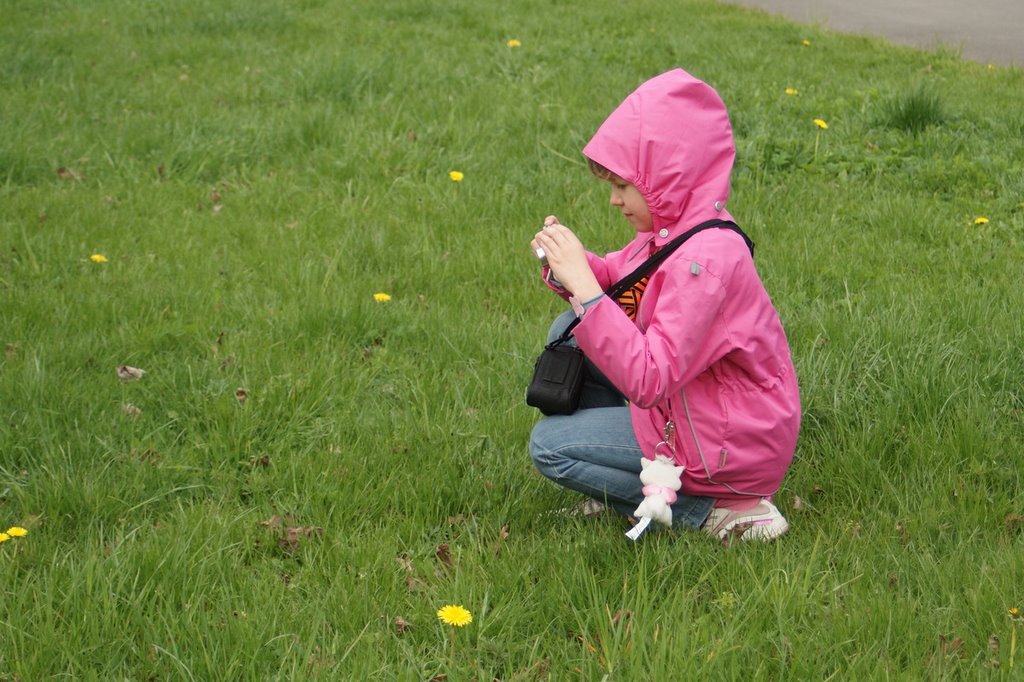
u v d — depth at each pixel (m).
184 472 3.37
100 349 4.16
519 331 4.34
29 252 4.99
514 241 5.31
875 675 2.38
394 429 3.64
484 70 8.53
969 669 2.42
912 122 6.97
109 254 5.17
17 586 2.75
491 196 5.89
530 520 3.19
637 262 3.03
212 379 3.89
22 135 6.68
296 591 2.79
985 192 5.86
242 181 6.29
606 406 3.26
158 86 8.20
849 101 7.50
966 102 7.57
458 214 5.68
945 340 4.04
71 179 6.26
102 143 6.66
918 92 7.00
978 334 4.10
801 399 3.65
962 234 5.29
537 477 3.37
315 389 3.83
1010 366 3.87
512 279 4.93
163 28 10.32
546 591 2.76
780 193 5.96
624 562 2.84
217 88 8.07
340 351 4.21
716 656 2.42
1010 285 4.61
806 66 8.96
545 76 8.31
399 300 4.73
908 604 2.62
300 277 4.84
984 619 2.60
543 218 5.68
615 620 2.63
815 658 2.46
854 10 12.53
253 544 3.02
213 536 2.96
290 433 3.58
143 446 3.51
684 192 2.77
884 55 9.61
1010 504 3.15
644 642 2.48
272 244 5.29
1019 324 4.09
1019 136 6.82
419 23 10.70
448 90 7.91
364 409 3.78
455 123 6.95
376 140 6.63
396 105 7.45
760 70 8.68
